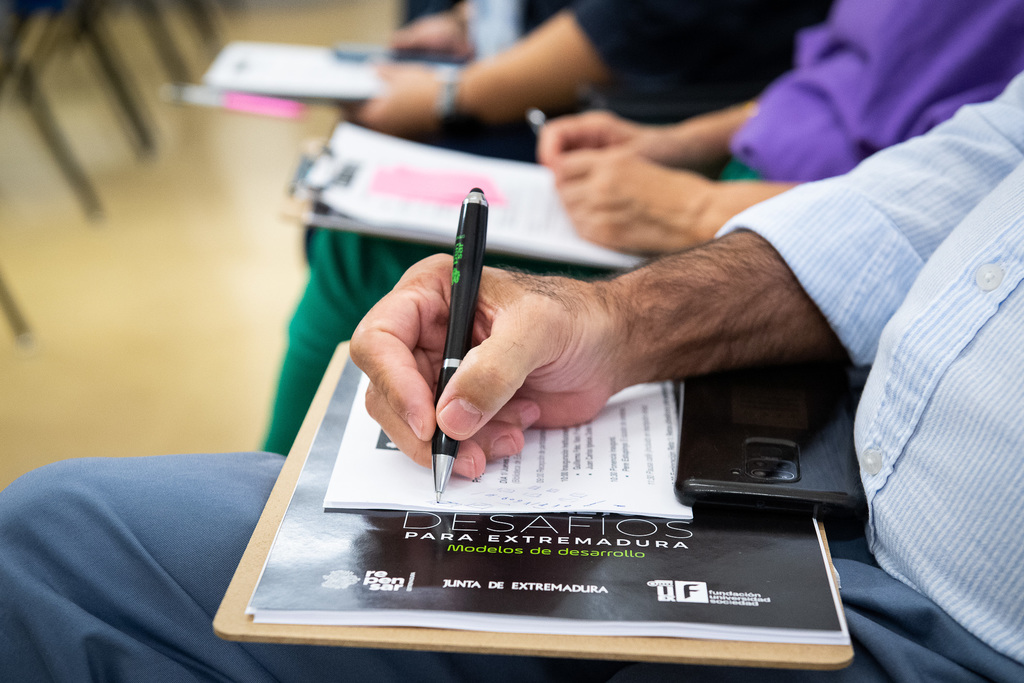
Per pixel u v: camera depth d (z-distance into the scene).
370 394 0.51
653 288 0.57
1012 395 0.44
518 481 0.50
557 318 0.51
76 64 2.94
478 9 1.61
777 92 1.03
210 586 0.48
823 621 0.41
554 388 0.54
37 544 0.47
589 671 0.50
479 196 0.57
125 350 1.60
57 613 0.45
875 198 0.60
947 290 0.49
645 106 1.21
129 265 1.88
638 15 1.29
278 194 2.20
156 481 0.52
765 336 0.59
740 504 0.49
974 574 0.44
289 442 1.03
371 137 1.07
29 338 1.63
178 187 2.23
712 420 0.55
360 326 0.51
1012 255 0.47
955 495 0.45
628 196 0.89
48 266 1.86
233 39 3.30
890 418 0.49
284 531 0.46
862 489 0.50
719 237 0.63
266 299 1.77
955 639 0.44
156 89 2.82
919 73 0.83
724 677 0.46
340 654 0.48
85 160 2.35
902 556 0.48
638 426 0.56
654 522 0.48
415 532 0.46
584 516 0.48
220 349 1.61
